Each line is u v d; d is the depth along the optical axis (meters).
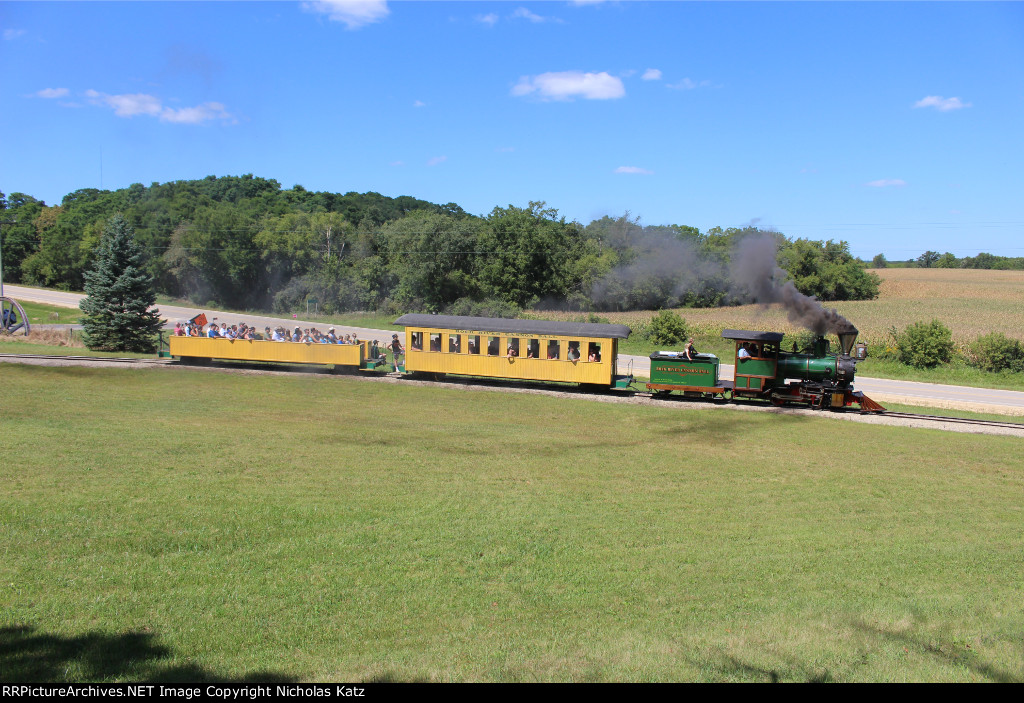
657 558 11.55
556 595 9.97
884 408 28.59
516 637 8.59
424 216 80.00
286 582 10.06
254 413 23.88
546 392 29.55
